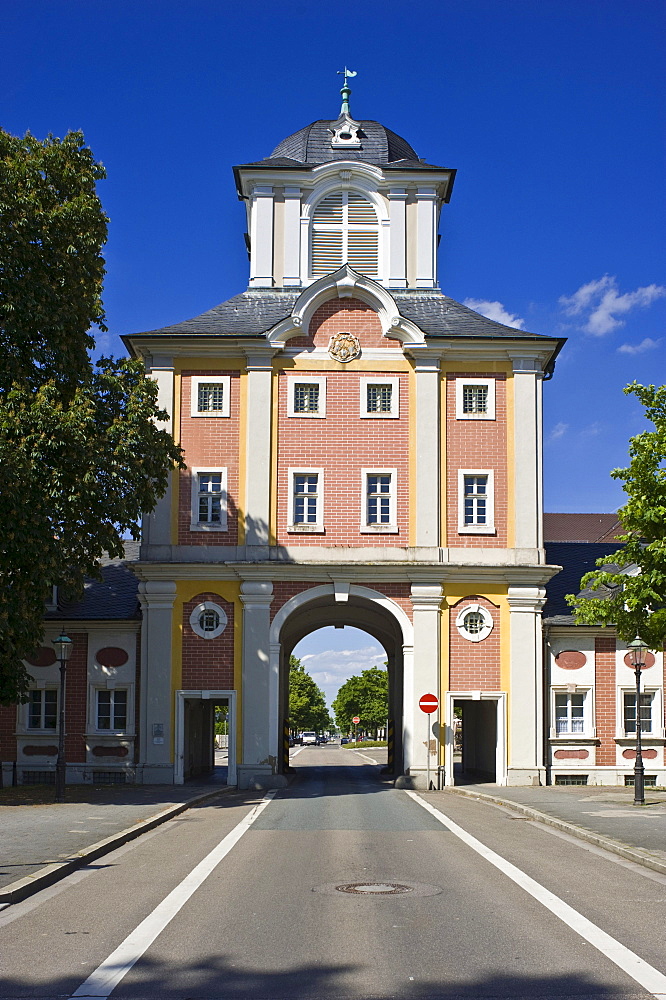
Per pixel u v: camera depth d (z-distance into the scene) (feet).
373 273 134.82
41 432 86.17
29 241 90.38
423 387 123.13
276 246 134.82
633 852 55.88
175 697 117.91
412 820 77.71
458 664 119.55
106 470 89.61
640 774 86.89
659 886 46.57
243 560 119.24
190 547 120.06
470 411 123.85
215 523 120.78
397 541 120.67
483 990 28.89
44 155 93.91
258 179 135.44
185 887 45.55
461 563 119.65
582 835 65.51
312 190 135.74
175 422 122.42
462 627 120.16
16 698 91.91
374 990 28.94
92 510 90.17
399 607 119.85
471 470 122.52
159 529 120.16
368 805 91.56
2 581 85.10
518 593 120.16
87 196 94.73
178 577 119.14
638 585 87.20
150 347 123.03
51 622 121.08
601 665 122.83
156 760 116.98
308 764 199.00
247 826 72.79
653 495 88.17
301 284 133.90
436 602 119.44
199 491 121.49
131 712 120.47
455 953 33.17
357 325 124.36
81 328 95.30
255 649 118.11
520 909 40.47
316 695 485.56
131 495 92.53
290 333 123.13
